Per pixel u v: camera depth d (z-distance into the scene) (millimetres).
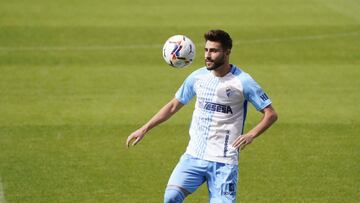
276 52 70188
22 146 42688
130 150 42438
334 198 35250
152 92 55781
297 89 57188
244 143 26781
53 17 84375
